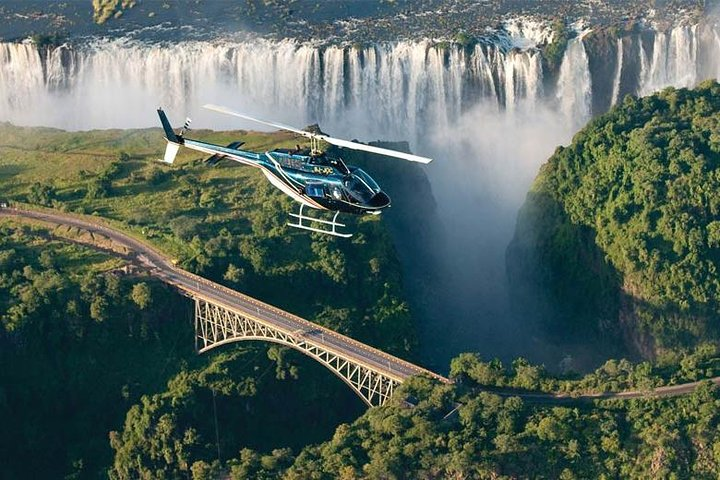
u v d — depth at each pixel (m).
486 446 183.38
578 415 187.12
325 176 162.62
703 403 187.38
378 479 179.50
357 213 162.12
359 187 161.38
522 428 186.62
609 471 179.88
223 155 174.12
